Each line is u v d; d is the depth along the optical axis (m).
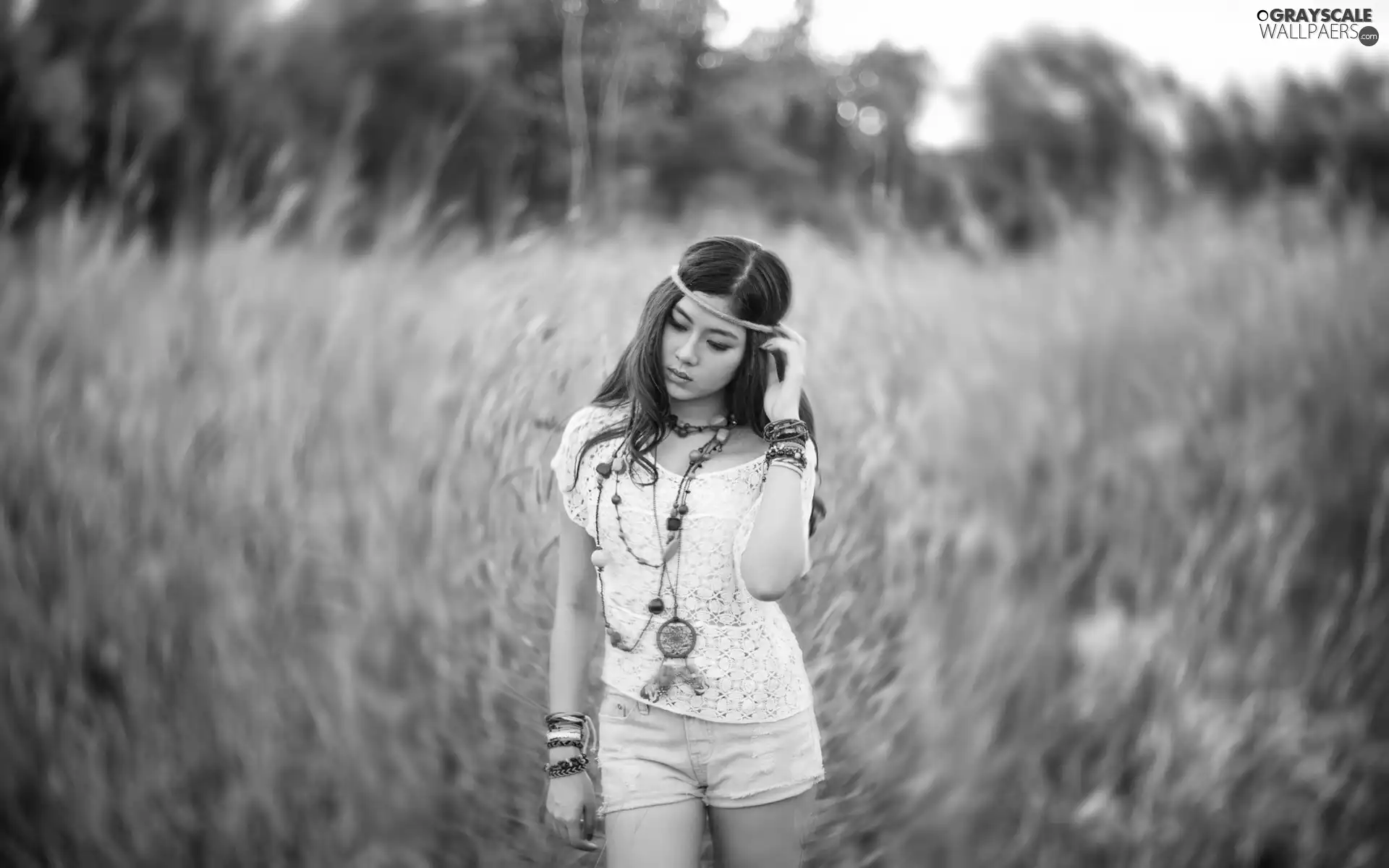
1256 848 2.49
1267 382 3.71
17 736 2.45
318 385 3.18
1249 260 4.39
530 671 3.10
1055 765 2.68
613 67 13.82
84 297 3.25
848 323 4.36
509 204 3.99
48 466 2.86
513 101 12.13
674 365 1.82
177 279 3.34
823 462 3.77
